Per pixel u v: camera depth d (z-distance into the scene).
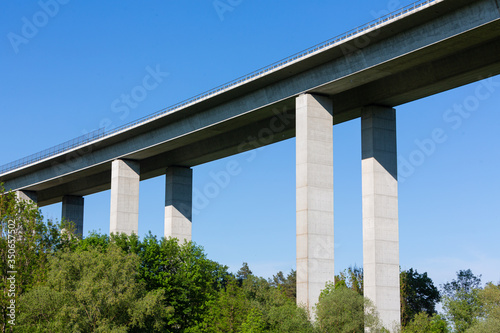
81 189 91.44
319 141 55.91
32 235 46.16
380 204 56.09
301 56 54.94
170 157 78.38
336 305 50.19
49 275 43.53
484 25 43.69
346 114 60.62
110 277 43.62
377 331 49.91
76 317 40.31
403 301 92.38
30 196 93.44
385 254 55.53
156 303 45.66
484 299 73.19
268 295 77.06
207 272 60.47
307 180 54.88
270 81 58.50
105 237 62.53
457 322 74.06
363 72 51.69
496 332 50.22
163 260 56.62
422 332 71.38
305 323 50.31
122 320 43.34
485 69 49.56
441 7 45.00
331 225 55.44
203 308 57.69
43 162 84.88
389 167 57.16
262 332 53.38
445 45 46.78
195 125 67.19
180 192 78.69
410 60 49.38
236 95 62.06
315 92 56.16
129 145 75.19
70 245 51.69
